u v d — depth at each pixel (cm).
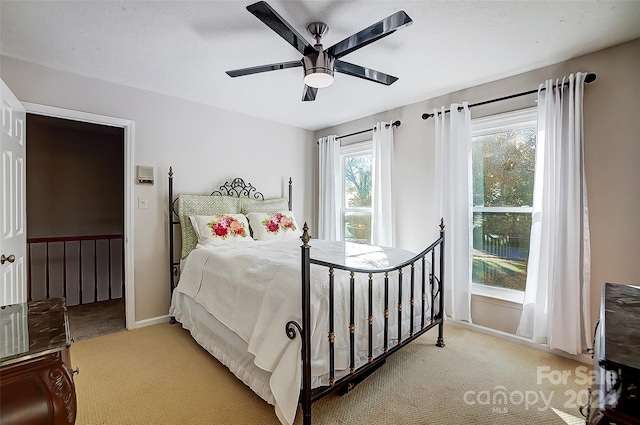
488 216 284
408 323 217
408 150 334
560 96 227
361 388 187
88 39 200
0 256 180
